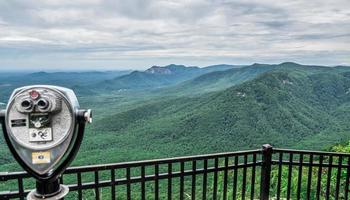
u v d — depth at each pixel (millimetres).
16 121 1713
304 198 5523
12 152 1745
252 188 3676
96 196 2922
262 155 3650
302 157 3668
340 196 5324
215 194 3469
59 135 1734
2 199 2545
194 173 3301
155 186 3162
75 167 2783
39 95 1689
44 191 1807
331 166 3691
